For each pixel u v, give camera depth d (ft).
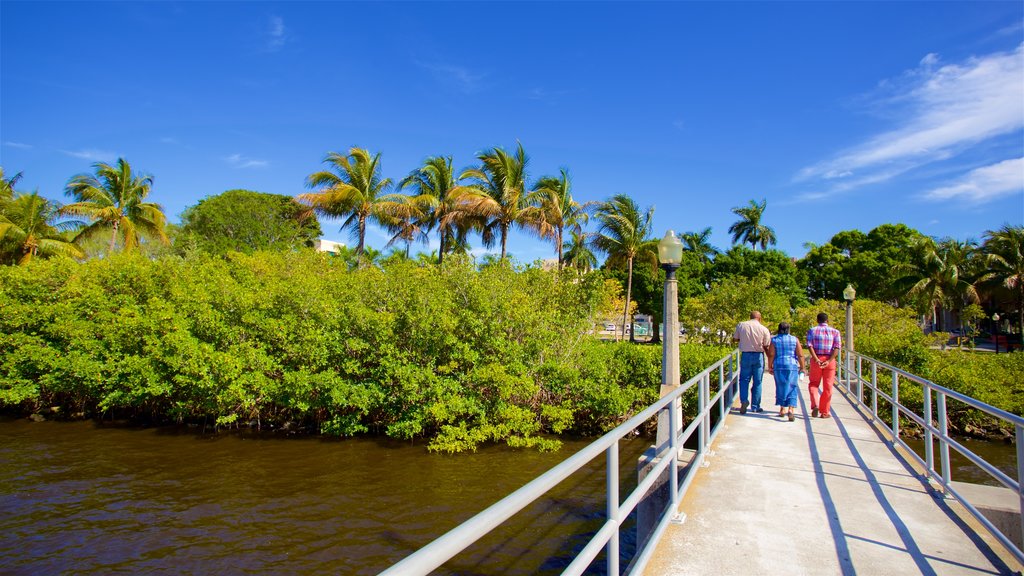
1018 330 140.15
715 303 96.02
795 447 26.68
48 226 116.78
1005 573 13.70
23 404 63.98
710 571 13.74
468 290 55.16
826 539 15.74
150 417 59.36
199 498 37.88
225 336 53.83
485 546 30.68
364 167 103.76
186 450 48.91
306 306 54.34
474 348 53.01
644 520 22.20
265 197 151.94
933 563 14.24
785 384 33.35
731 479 21.54
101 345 57.41
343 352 52.65
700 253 175.73
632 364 58.75
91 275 66.13
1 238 106.11
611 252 139.33
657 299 154.92
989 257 136.56
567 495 38.60
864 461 24.13
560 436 54.34
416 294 52.90
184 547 30.53
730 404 35.29
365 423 54.70
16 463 45.42
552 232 102.83
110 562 28.89
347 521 34.12
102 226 115.65
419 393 50.11
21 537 31.73
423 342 51.80
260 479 41.60
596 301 59.82
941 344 84.43
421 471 43.39
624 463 46.29
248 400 51.03
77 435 54.08
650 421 54.85
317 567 28.43
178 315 54.85
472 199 98.17
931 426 21.27
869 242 177.27
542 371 53.62
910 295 147.02
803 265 182.70
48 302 65.57
